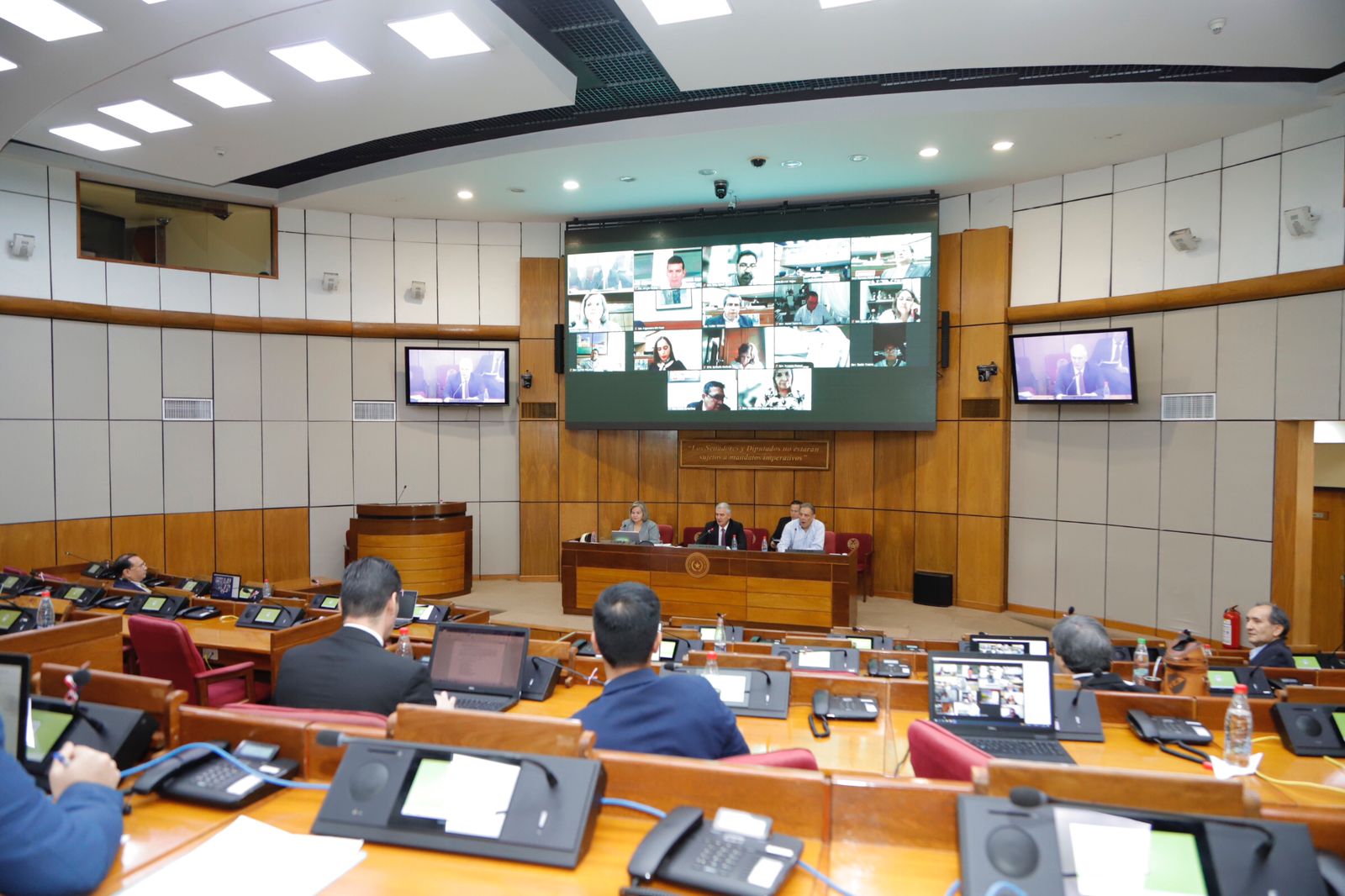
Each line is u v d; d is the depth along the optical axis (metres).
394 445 10.17
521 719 1.65
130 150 7.53
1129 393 7.44
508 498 10.53
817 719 3.16
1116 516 7.78
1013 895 1.25
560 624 8.10
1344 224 6.21
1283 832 1.26
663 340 9.62
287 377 9.67
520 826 1.45
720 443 10.13
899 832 1.49
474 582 10.32
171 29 5.20
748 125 6.96
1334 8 5.02
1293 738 2.81
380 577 2.74
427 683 2.61
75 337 8.31
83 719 1.82
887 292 8.85
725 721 2.02
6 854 1.21
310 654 2.59
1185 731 2.89
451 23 5.16
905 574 9.33
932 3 5.02
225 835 1.50
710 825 1.45
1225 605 6.95
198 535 9.10
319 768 1.78
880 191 8.82
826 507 9.80
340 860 1.42
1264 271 6.71
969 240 8.82
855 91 6.83
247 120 6.76
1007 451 8.64
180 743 1.90
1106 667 3.35
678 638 4.24
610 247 9.79
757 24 5.28
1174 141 7.16
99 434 8.46
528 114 7.52
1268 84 6.25
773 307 9.24
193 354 9.10
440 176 8.35
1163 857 1.27
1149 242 7.55
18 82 5.90
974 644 4.17
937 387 9.06
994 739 2.89
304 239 9.75
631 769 1.61
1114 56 5.71
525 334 10.38
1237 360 6.90
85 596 5.83
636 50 6.23
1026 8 5.06
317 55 5.59
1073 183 8.12
